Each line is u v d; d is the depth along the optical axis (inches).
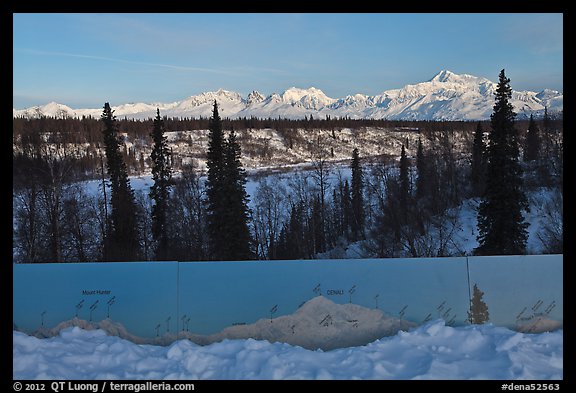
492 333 287.6
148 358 274.4
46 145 1502.2
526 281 319.9
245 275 316.8
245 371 252.2
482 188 1675.7
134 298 316.2
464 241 1411.2
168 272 318.3
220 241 1295.5
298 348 281.6
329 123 5423.2
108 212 1617.9
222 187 1302.9
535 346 273.4
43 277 317.1
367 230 1723.7
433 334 287.1
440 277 318.0
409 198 1571.1
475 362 257.6
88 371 258.7
